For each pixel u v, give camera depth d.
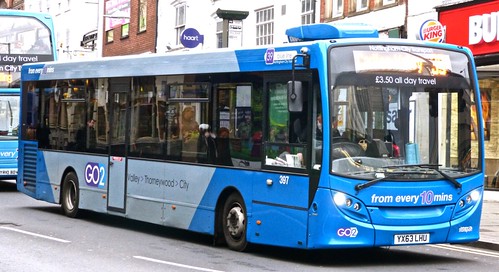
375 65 12.66
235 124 14.09
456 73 13.12
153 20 42.25
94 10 52.84
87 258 13.09
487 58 22.30
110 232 16.75
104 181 17.67
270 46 13.41
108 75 17.66
